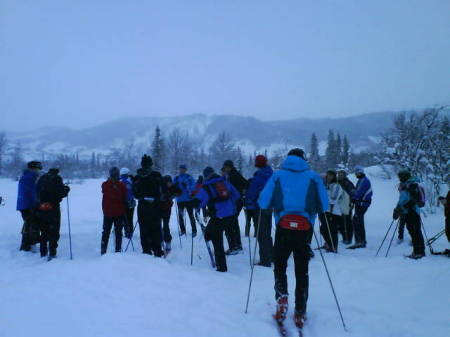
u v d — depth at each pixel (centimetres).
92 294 397
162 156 5441
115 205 677
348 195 764
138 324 324
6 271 527
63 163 6838
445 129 1535
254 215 652
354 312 391
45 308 354
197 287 448
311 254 655
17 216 1319
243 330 336
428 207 1292
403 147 1681
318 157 5534
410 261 595
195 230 886
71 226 1119
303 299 352
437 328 352
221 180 578
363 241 773
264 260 604
